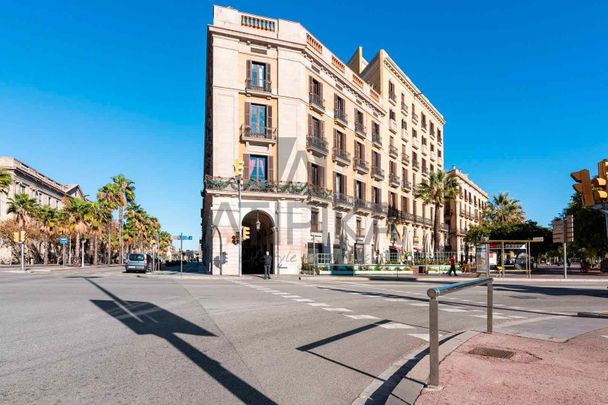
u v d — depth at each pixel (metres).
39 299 12.20
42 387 4.54
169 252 153.62
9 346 6.33
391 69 48.53
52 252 77.06
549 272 44.53
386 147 46.34
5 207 64.50
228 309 10.79
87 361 5.56
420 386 4.52
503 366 5.24
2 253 66.31
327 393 4.61
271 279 26.45
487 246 30.34
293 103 32.53
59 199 84.19
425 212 55.81
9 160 64.12
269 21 32.66
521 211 62.06
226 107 30.64
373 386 4.87
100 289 15.97
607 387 4.43
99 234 65.69
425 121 58.09
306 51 33.44
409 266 34.06
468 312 11.45
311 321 9.27
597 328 8.52
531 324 9.16
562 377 4.77
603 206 10.59
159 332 7.53
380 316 10.30
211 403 4.19
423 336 7.81
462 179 70.25
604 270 46.09
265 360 5.88
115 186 67.88
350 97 40.09
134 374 5.06
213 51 30.81
